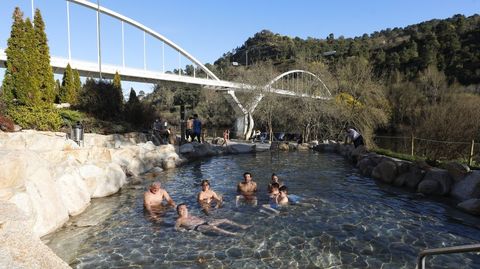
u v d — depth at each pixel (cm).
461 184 926
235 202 880
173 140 2100
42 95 1698
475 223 705
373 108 2808
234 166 1527
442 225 692
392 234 640
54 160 911
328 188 1041
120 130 1752
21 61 1488
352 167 1483
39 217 634
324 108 2911
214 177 1255
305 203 858
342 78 3297
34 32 1552
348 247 580
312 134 3181
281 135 3206
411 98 3294
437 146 1391
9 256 345
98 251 573
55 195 721
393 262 522
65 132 1427
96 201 897
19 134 1083
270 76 4041
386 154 1391
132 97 2306
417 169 1057
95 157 1102
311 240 611
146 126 2158
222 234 646
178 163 1523
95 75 3525
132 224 712
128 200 909
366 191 999
